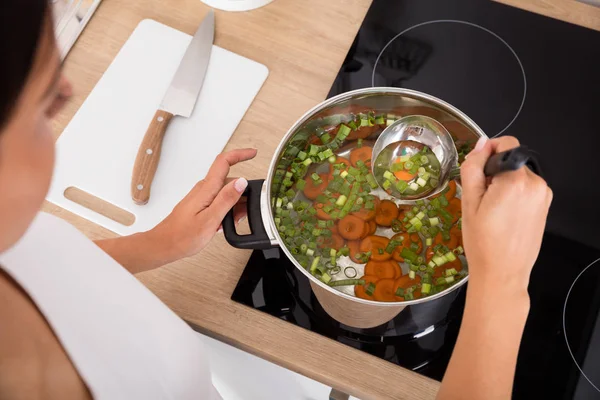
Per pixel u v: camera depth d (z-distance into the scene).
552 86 0.93
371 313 0.79
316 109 0.76
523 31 0.96
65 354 0.50
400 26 0.97
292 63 0.95
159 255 0.76
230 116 0.91
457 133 0.79
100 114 0.92
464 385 0.56
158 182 0.88
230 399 1.18
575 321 0.80
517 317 0.56
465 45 0.95
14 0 0.23
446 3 0.98
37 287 0.49
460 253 0.78
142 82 0.94
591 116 0.91
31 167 0.30
